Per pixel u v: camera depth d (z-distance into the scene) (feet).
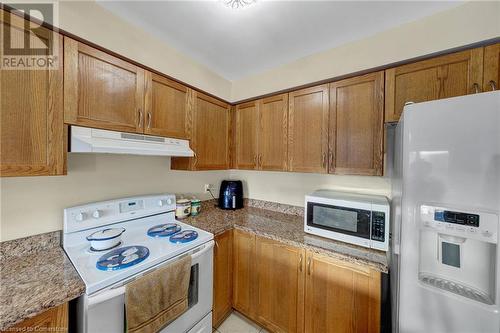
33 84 2.94
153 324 3.26
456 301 2.45
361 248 4.19
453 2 3.39
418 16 3.73
